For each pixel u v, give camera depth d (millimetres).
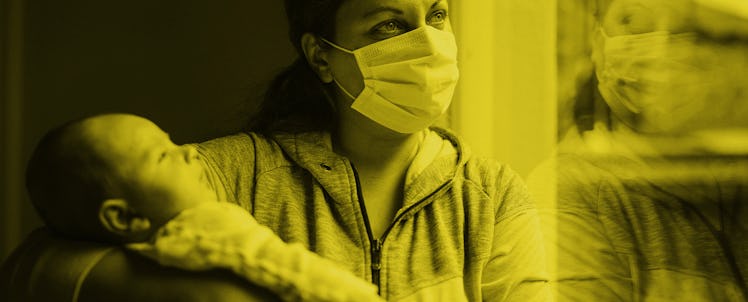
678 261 1339
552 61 1552
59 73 2066
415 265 1172
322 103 1352
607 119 1441
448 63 1236
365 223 1203
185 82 2102
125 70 2092
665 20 1385
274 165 1251
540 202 1417
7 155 2008
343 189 1214
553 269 1367
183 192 981
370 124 1260
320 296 901
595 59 1474
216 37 2086
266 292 918
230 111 2033
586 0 1514
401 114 1228
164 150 996
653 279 1338
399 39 1213
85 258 951
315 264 931
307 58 1312
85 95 2074
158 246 910
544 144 1605
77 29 2080
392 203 1262
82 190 955
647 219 1363
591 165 1422
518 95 1646
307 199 1231
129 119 1003
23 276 978
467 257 1201
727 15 1356
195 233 921
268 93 1408
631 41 1404
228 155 1237
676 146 1381
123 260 940
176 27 2105
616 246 1362
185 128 2086
